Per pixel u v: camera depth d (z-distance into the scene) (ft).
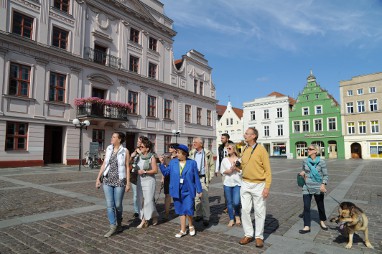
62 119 65.77
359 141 135.44
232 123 177.37
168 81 99.50
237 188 17.52
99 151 69.92
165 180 19.26
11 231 15.87
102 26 77.10
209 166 19.35
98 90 76.64
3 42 55.98
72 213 20.13
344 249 13.56
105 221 18.15
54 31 65.92
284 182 40.93
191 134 108.68
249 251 13.23
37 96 61.26
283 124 157.48
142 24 89.92
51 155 66.44
